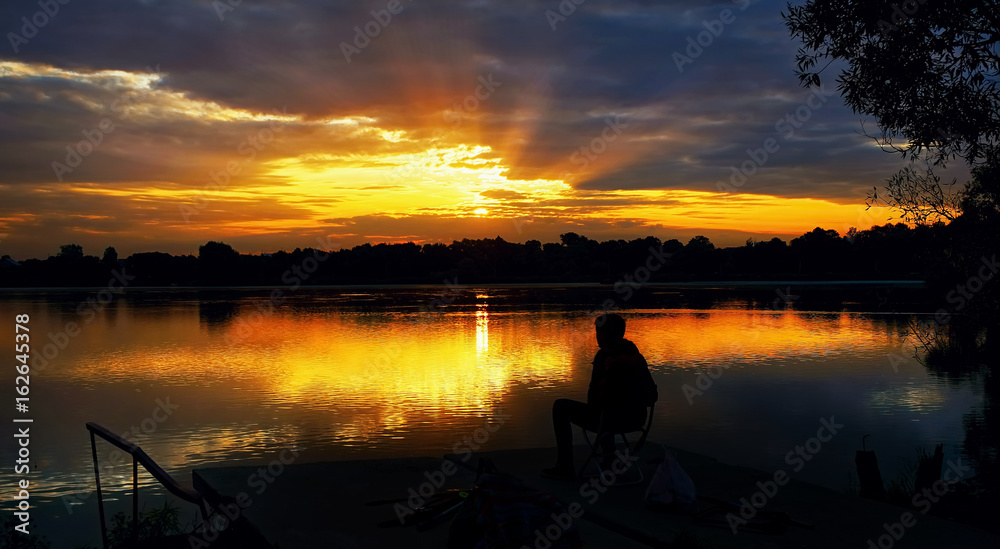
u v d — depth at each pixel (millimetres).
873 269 181500
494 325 51625
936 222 13516
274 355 34062
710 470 8000
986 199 12906
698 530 5977
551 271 197000
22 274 192750
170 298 112312
